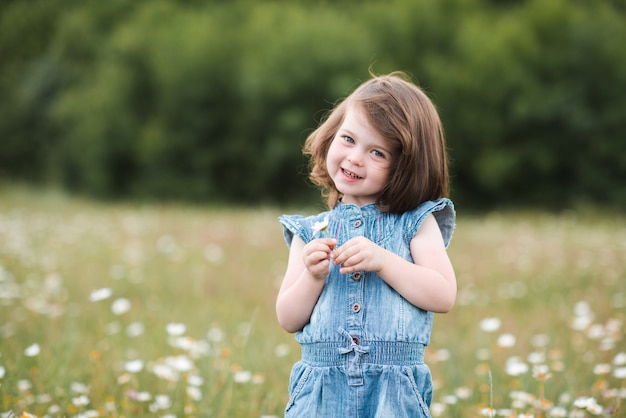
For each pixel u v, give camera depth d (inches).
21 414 129.4
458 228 543.8
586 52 960.9
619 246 431.5
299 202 1003.3
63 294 265.4
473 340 215.3
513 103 972.6
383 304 97.0
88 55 1248.2
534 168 977.5
